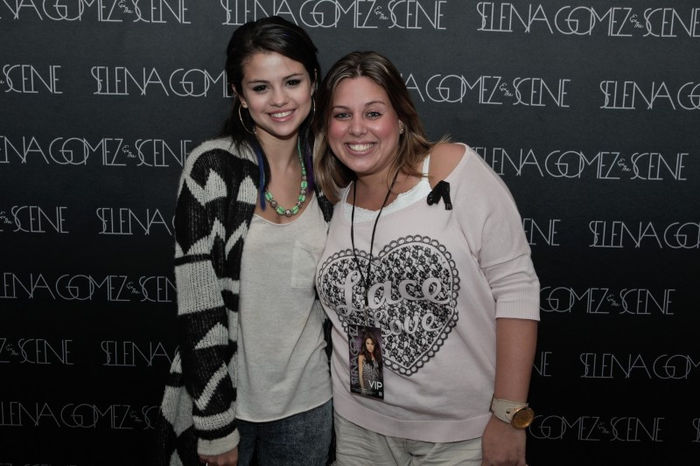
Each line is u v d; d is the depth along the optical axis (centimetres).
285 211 169
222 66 241
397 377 162
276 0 237
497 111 242
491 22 237
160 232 254
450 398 161
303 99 162
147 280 257
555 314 255
